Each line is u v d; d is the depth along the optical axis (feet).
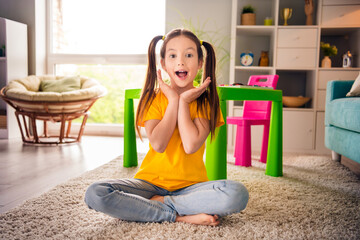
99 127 12.82
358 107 5.84
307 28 9.91
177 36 3.46
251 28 10.27
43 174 6.19
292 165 7.51
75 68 13.83
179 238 3.08
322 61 10.27
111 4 12.64
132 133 6.82
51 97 9.46
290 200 4.54
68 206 4.08
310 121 9.94
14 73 11.52
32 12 12.30
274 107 6.21
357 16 9.70
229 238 3.12
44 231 3.27
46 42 13.02
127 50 12.72
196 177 3.56
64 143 10.16
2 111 11.89
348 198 4.72
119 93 14.60
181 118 3.34
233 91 5.18
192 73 3.49
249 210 4.03
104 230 3.30
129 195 3.30
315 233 3.31
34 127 9.94
